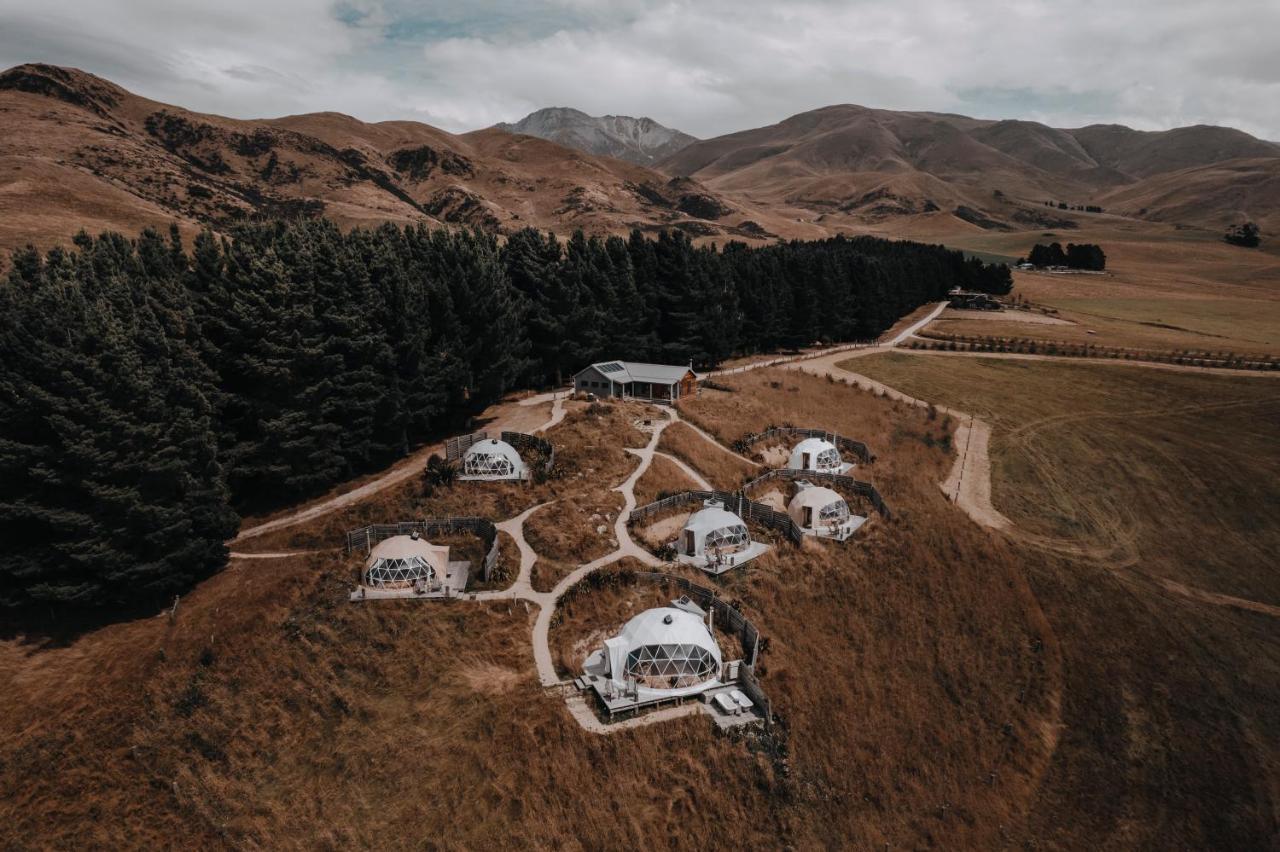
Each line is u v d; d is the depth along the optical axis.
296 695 38.22
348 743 35.75
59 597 42.03
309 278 60.03
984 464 82.31
